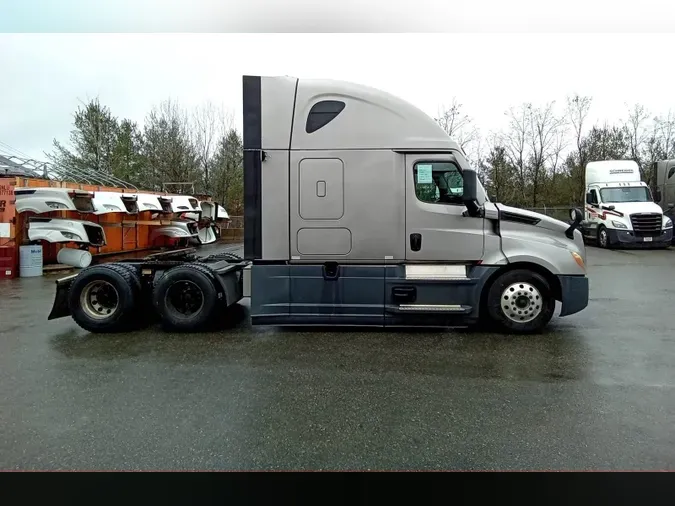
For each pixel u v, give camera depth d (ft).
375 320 20.35
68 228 42.45
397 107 20.01
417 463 10.16
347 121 19.98
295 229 20.22
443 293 20.22
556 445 10.85
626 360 16.93
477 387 14.40
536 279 20.26
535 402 13.23
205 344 19.39
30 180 43.39
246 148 20.07
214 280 21.44
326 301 20.47
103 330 21.30
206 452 10.60
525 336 20.27
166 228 54.95
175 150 106.52
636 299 28.66
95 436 11.32
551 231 20.52
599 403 13.14
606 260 50.29
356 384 14.70
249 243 20.35
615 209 61.62
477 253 20.16
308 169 20.06
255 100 20.02
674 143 96.99
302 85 19.98
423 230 20.10
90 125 111.14
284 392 14.05
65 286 21.94
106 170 108.99
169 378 15.28
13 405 13.12
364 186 20.03
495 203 21.15
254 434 11.41
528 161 103.35
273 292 20.51
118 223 53.83
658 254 56.03
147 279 22.63
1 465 10.14
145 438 11.22
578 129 101.40
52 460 10.30
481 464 10.11
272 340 19.97
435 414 12.49
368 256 20.24
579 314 24.52
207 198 80.33
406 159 20.02
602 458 10.30
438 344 19.16
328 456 10.44
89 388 14.39
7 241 40.70
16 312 26.13
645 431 11.48
